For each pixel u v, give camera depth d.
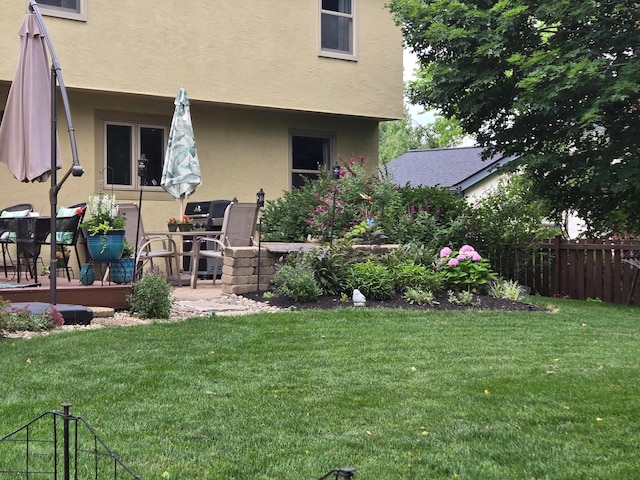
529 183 12.34
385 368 4.34
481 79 10.38
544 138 11.14
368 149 12.61
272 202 10.88
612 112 10.52
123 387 3.78
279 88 10.98
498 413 3.41
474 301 7.70
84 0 9.28
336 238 9.31
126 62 9.62
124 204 8.11
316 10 11.33
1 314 5.21
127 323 5.97
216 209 9.77
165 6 9.90
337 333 5.55
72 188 9.67
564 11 9.67
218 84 10.40
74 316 5.86
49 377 3.96
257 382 3.95
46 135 6.16
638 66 9.23
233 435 3.02
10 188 9.16
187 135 9.20
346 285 7.61
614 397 3.73
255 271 7.92
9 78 8.82
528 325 6.29
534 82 9.28
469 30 10.21
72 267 9.52
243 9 10.58
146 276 6.56
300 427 3.15
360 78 11.82
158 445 2.88
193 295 7.83
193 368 4.26
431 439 3.02
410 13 10.74
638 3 9.89
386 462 2.73
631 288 9.44
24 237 6.68
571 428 3.20
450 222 10.20
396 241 9.55
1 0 8.73
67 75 9.20
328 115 11.97
